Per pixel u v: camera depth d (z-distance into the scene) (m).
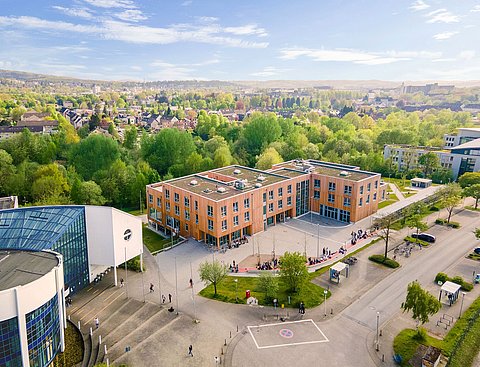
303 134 181.38
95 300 65.00
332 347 51.78
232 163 148.62
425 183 139.00
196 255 82.94
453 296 61.78
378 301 62.81
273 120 182.88
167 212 99.25
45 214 66.56
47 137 162.00
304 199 108.94
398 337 53.44
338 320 57.88
